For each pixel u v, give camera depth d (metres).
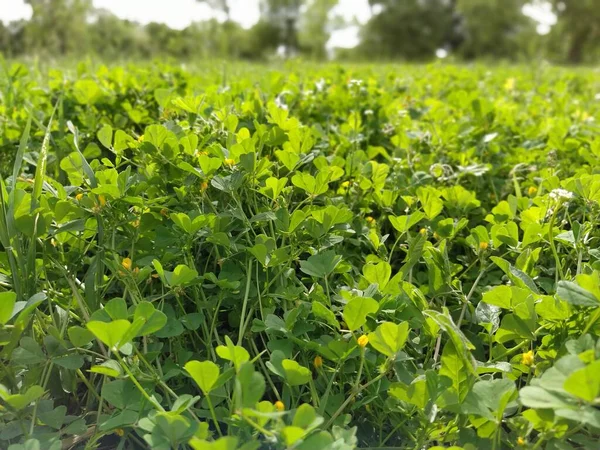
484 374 0.22
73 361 0.20
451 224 0.30
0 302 0.18
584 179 0.27
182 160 0.29
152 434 0.17
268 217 0.26
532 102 0.69
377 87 0.67
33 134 0.41
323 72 0.84
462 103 0.56
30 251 0.23
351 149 0.41
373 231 0.29
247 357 0.18
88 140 0.43
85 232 0.26
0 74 0.52
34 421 0.20
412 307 0.23
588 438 0.19
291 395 0.21
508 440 0.19
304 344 0.21
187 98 0.37
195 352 0.25
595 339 0.21
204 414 0.20
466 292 0.29
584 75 1.16
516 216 0.33
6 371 0.20
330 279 0.27
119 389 0.20
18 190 0.23
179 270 0.22
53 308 0.25
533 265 0.26
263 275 0.26
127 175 0.26
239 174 0.27
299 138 0.33
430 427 0.20
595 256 0.25
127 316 0.20
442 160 0.42
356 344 0.21
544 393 0.16
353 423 0.22
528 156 0.43
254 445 0.16
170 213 0.27
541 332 0.22
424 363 0.23
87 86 0.48
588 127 0.49
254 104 0.41
